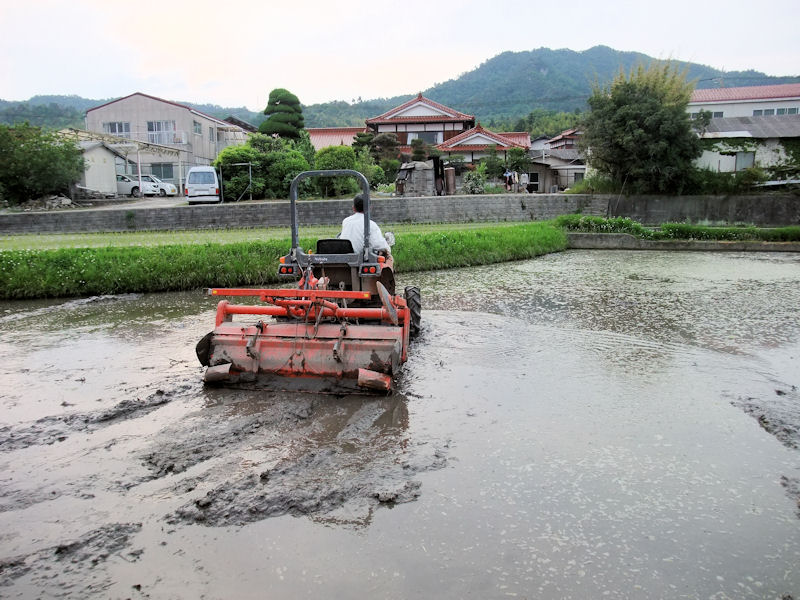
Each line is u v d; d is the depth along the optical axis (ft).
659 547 9.56
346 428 13.91
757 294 33.24
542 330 24.34
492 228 59.00
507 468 12.06
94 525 9.91
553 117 246.68
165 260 36.24
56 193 79.46
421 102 139.64
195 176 74.33
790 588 8.64
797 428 14.12
